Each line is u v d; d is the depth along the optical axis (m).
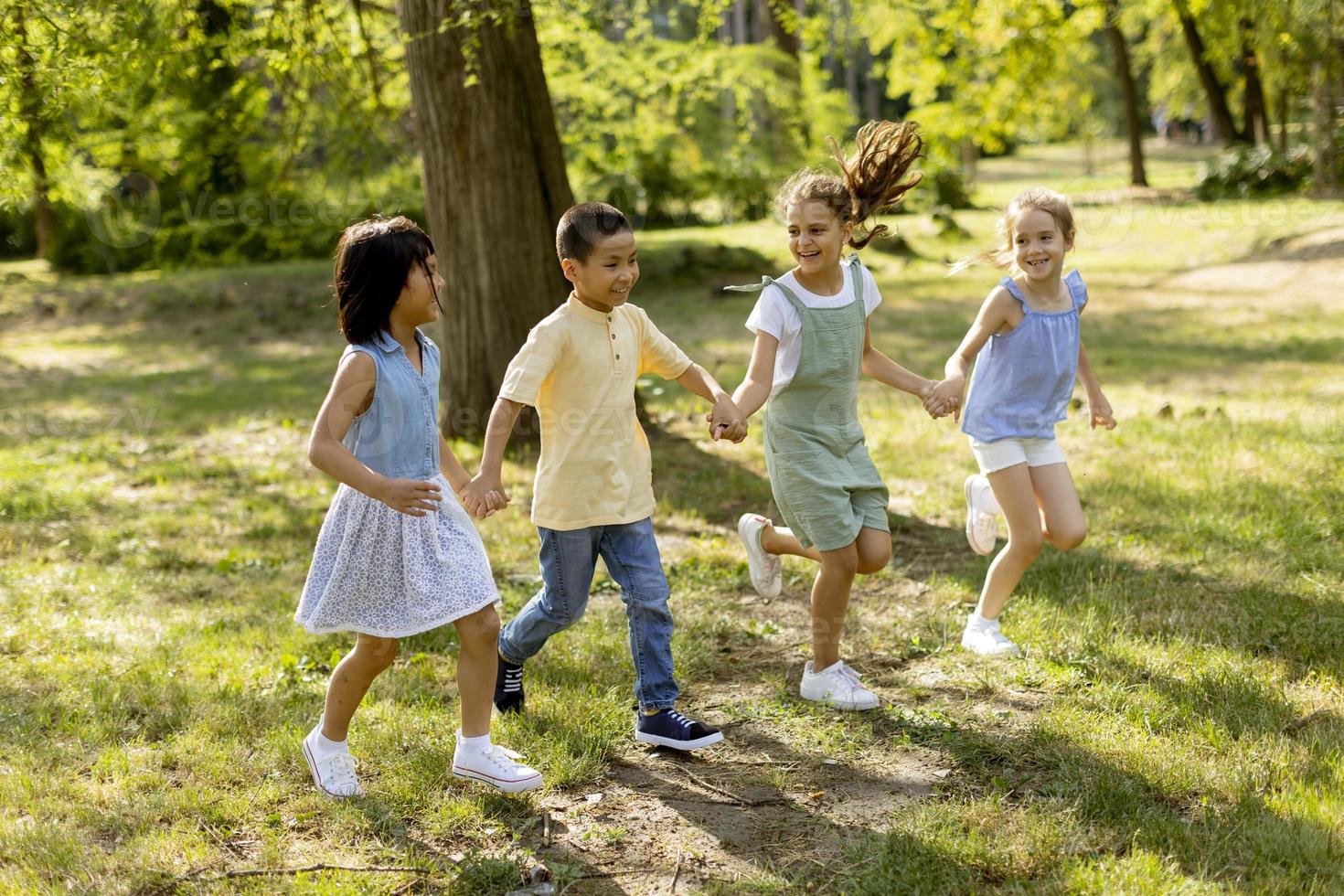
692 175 24.80
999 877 2.77
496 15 6.71
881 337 12.52
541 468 3.57
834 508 3.65
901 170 3.92
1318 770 3.11
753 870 2.88
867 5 15.85
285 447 8.81
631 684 4.02
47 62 6.55
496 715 3.75
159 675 4.16
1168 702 3.61
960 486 6.59
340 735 3.27
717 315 15.23
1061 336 4.06
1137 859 2.72
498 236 7.67
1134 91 28.86
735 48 17.92
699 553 5.63
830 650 3.87
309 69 8.73
